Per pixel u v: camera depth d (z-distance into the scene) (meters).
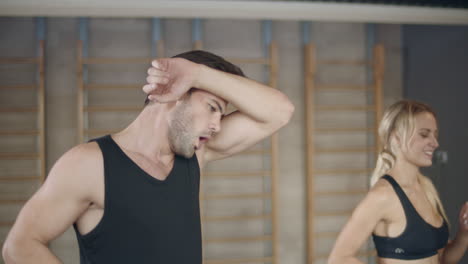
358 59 4.26
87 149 0.86
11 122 3.66
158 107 0.94
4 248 0.83
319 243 4.11
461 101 3.64
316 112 4.14
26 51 3.72
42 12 3.17
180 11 3.25
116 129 3.78
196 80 0.87
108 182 0.85
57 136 3.74
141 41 3.87
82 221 0.88
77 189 0.83
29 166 3.67
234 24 4.05
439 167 3.96
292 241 4.07
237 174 3.92
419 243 1.63
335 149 4.10
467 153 3.59
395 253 1.66
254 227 3.98
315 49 4.19
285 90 4.11
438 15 3.46
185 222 0.94
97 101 3.78
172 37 3.96
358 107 4.10
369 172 4.16
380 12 3.39
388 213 1.64
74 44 3.79
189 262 0.94
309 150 3.98
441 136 3.94
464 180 3.62
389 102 4.34
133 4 3.13
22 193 3.65
